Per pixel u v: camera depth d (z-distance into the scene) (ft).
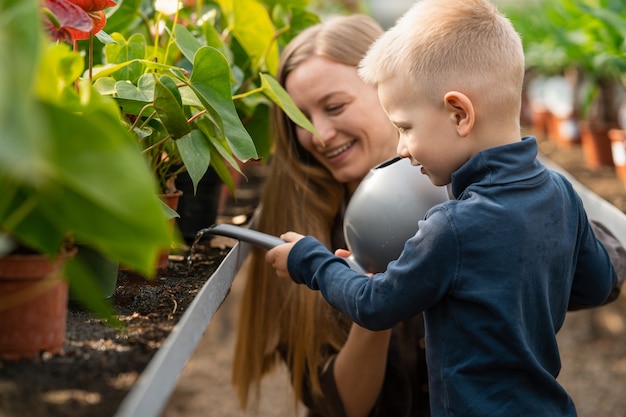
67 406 2.42
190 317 3.02
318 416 5.71
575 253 4.05
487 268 3.50
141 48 4.52
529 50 12.91
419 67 3.76
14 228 2.43
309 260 4.20
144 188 2.01
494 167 3.63
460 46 3.72
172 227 4.60
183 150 4.07
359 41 5.46
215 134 4.18
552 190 3.78
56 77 2.41
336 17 5.73
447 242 3.51
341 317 5.50
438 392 3.74
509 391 3.56
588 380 9.98
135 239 2.20
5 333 2.79
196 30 5.80
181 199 5.40
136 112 3.92
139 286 4.05
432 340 3.78
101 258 3.57
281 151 5.75
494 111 3.75
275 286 5.60
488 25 3.80
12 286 2.76
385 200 4.39
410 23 3.91
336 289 3.96
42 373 2.69
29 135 1.74
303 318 5.34
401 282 3.63
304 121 4.47
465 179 3.72
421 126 3.80
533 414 3.57
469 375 3.59
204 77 3.96
